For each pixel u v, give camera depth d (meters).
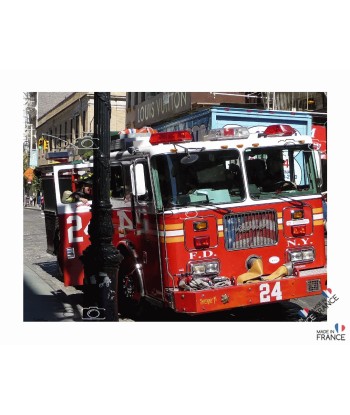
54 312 9.08
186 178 7.51
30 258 14.87
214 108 13.04
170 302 7.32
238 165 7.70
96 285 7.34
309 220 8.00
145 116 22.44
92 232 7.41
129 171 8.36
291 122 14.02
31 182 38.22
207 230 7.45
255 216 7.68
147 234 7.88
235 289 7.14
